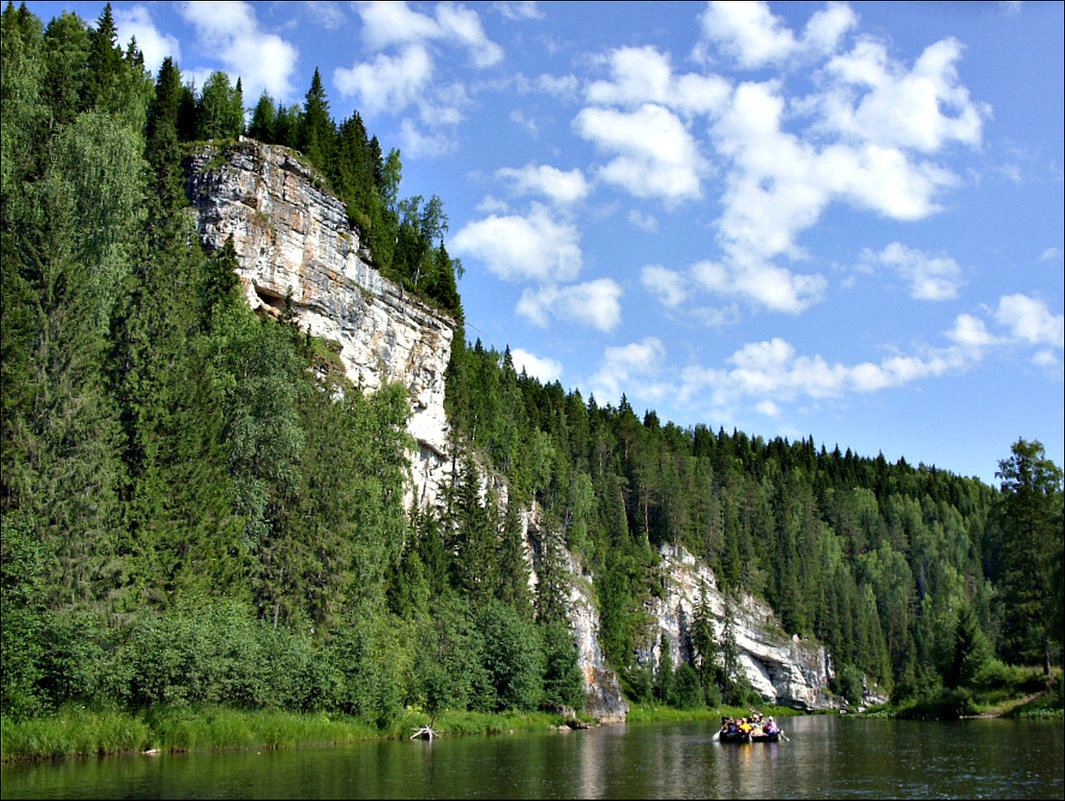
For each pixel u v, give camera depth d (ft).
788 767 142.82
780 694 507.30
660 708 400.88
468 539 299.79
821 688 520.83
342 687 184.03
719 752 175.22
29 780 103.19
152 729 136.67
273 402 203.82
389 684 196.65
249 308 231.09
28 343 156.87
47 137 182.39
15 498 142.61
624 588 451.94
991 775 129.29
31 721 120.98
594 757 159.94
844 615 558.15
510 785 113.19
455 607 271.49
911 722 281.13
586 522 453.99
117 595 147.54
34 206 168.76
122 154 187.42
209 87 309.22
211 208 258.37
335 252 289.33
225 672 153.07
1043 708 256.52
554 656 305.32
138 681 139.03
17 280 156.46
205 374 188.03
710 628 459.73
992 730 219.20
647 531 520.42
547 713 286.05
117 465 163.02
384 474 253.03
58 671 126.72
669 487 524.52
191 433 176.65
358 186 330.34
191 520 170.91
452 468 338.95
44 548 136.87
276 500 202.08
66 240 169.17
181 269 204.13
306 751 150.20
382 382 284.20
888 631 579.48
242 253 258.98
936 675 352.69
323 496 209.97
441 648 246.88
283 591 192.03
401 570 254.88
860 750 175.42
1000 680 289.12
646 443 564.71
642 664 428.56
